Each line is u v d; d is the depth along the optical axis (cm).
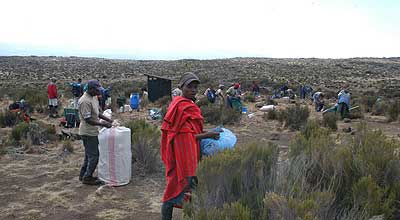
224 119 1677
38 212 642
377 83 6122
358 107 2108
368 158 474
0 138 1244
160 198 708
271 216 355
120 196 710
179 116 467
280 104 2789
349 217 392
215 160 443
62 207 664
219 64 9475
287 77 7069
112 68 8788
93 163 774
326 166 468
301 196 392
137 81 5588
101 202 685
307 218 319
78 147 1126
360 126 611
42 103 2305
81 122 766
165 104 2408
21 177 832
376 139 528
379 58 13512
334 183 448
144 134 882
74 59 11788
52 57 12281
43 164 938
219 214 343
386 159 467
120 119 1778
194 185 464
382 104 2205
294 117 1563
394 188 441
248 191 424
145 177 828
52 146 1138
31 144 1124
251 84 4819
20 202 686
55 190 747
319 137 598
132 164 878
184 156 466
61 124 1552
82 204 677
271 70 8438
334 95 3950
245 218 339
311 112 2297
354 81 6506
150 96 2645
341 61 11656
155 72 7662
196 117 472
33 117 1861
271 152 493
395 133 1435
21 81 5772
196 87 483
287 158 539
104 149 768
